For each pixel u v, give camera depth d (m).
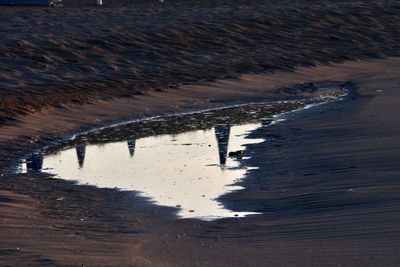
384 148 31.95
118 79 54.16
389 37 72.38
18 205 26.00
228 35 67.75
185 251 20.22
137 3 96.12
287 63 61.25
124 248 20.64
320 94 51.31
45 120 42.00
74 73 55.06
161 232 22.55
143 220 24.17
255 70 58.81
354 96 49.00
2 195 27.22
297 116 43.03
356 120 39.00
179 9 84.38
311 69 60.03
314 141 35.00
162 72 56.84
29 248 20.59
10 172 31.88
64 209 25.70
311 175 28.78
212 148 35.59
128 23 71.19
